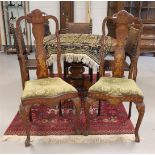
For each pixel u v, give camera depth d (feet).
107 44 7.79
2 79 11.73
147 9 16.12
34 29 6.86
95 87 6.53
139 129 7.27
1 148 6.37
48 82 6.85
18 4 16.43
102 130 7.19
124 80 7.08
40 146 6.46
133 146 6.48
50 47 7.86
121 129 7.26
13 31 7.79
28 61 9.41
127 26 6.87
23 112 6.20
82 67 10.21
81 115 7.95
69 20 16.57
